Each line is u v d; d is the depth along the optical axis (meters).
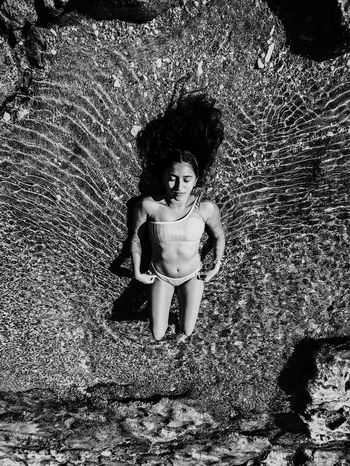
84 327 2.56
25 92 2.10
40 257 2.38
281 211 2.30
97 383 2.66
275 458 2.62
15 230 2.32
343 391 2.44
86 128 2.14
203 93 2.10
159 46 2.04
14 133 2.14
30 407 2.65
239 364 2.62
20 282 2.44
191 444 2.64
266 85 2.10
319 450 2.59
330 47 2.00
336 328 2.52
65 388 2.67
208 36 2.04
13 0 1.90
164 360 2.63
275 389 2.65
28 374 2.66
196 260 2.15
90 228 2.31
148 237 2.26
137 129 2.13
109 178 2.21
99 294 2.47
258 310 2.49
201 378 2.65
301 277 2.42
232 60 2.07
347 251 2.37
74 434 2.62
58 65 2.06
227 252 2.37
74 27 2.00
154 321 2.23
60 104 2.11
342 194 2.26
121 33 2.02
